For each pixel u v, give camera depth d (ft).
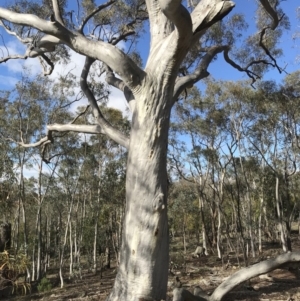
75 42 20.67
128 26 35.42
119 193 70.54
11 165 61.00
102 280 55.67
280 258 21.65
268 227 89.71
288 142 67.56
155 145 19.95
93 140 70.59
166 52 19.84
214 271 46.60
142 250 19.26
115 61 19.63
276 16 28.76
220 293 21.29
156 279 19.27
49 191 71.31
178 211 83.05
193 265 55.88
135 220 19.58
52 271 79.15
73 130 27.50
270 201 74.59
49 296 41.52
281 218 64.18
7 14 21.57
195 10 19.16
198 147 76.13
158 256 19.40
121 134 24.20
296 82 59.62
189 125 73.77
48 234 81.71
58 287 52.60
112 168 70.38
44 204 76.95
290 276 31.86
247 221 70.54
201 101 70.64
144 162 19.81
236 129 69.56
